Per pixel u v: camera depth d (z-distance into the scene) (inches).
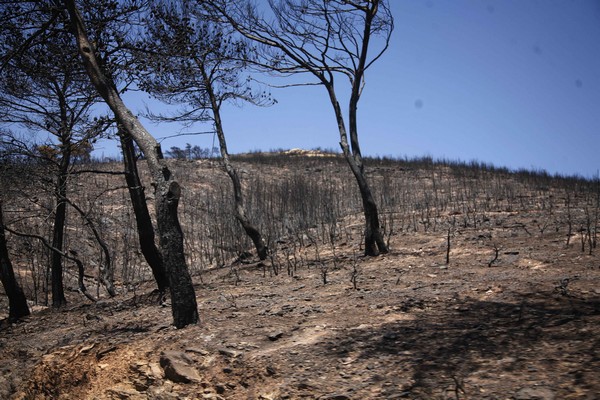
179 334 285.7
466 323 243.1
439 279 352.8
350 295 336.8
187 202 869.2
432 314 267.1
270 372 221.1
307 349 238.1
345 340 242.4
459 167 1165.7
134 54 450.9
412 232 564.7
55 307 495.2
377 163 1268.5
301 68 511.8
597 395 154.3
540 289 285.3
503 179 1004.6
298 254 566.6
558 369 176.6
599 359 177.9
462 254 431.2
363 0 475.2
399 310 281.3
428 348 217.6
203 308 350.6
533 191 853.2
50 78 459.8
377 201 819.4
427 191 919.0
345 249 546.6
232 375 231.3
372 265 442.3
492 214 619.5
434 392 178.2
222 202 804.0
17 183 451.8
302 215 721.0
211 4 499.2
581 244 402.9
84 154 478.6
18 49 407.2
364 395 187.5
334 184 1023.6
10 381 303.6
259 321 293.9
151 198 863.7
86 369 281.7
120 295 522.6
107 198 821.2
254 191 896.9
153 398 236.2
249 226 588.1
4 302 537.6
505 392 167.5
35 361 311.3
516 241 450.3
